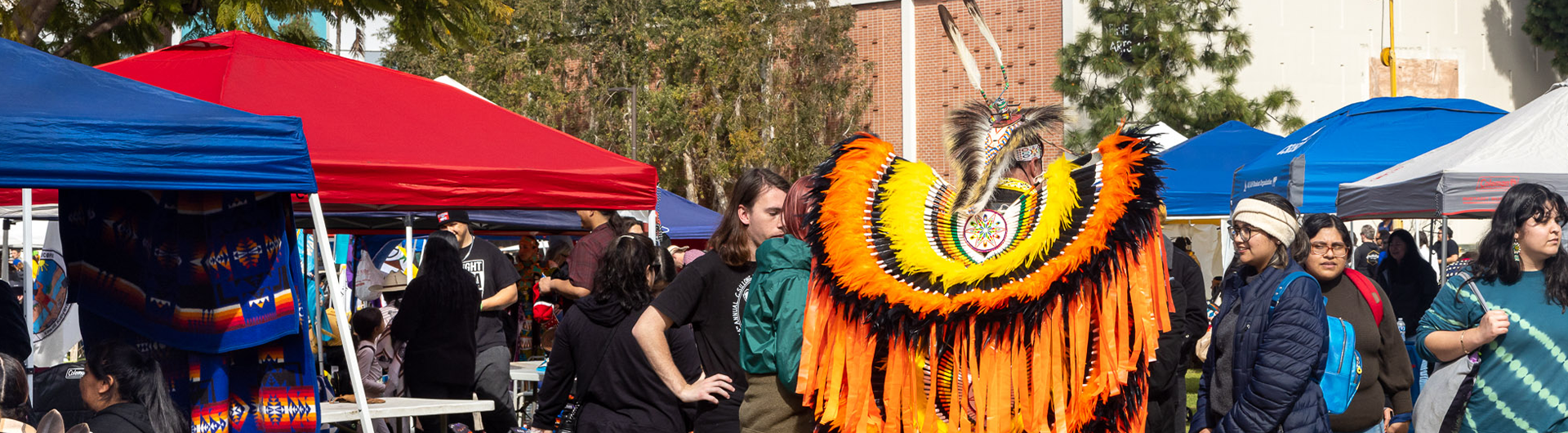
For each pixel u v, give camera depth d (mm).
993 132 2273
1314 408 3246
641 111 36844
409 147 4941
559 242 9227
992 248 2207
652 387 4148
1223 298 3600
